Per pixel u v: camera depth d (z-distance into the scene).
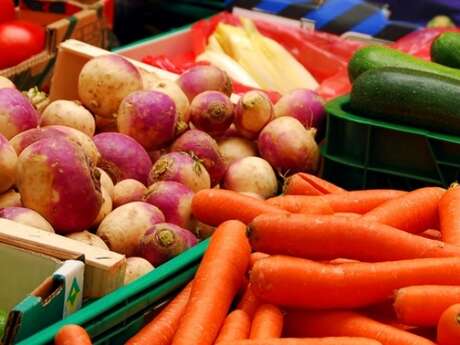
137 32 1.97
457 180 1.13
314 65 1.68
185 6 1.92
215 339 0.82
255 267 0.84
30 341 0.77
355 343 0.78
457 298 0.81
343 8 1.71
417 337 0.80
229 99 1.18
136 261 0.92
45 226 0.90
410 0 1.68
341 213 0.97
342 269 0.83
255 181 1.11
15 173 0.93
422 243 0.86
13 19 1.51
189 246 0.95
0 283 0.86
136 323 0.86
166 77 1.26
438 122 1.13
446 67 1.28
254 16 1.75
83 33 1.52
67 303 0.82
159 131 1.09
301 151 1.14
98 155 1.03
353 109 1.19
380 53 1.28
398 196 0.98
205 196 0.98
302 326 0.85
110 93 1.13
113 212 0.97
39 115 1.11
